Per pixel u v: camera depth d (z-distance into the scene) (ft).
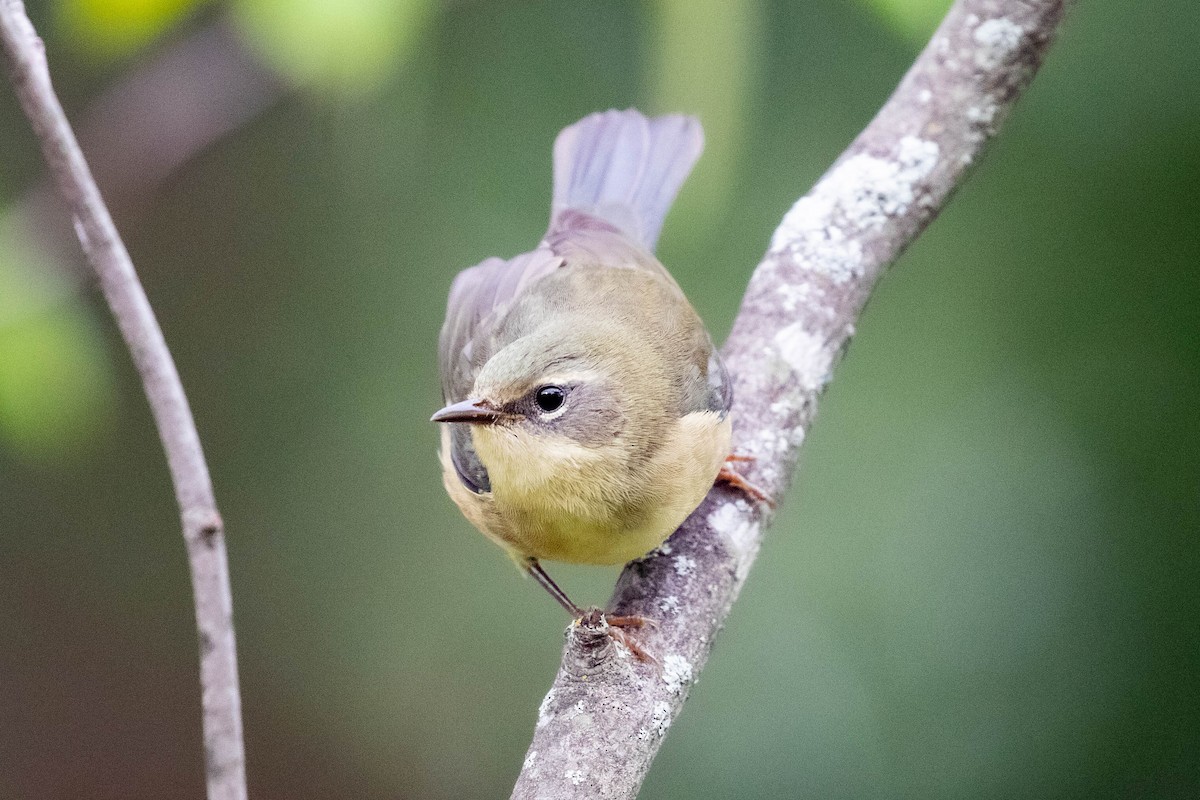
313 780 45.93
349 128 34.96
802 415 24.17
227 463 45.47
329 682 45.50
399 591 44.60
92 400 25.41
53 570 50.37
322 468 44.70
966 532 36.19
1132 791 35.32
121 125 34.65
